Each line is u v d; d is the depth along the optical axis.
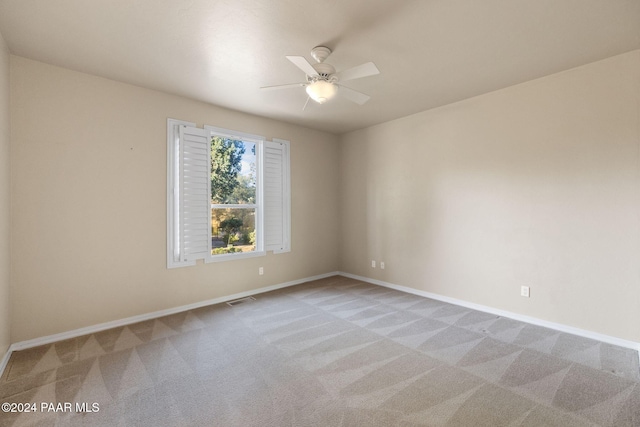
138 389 2.06
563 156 2.96
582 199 2.86
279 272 4.61
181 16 2.11
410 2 1.96
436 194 4.01
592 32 2.31
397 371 2.28
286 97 3.62
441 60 2.73
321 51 2.49
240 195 4.32
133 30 2.27
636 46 2.51
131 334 2.94
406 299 4.02
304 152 4.91
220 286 3.96
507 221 3.36
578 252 2.89
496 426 1.71
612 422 1.74
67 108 2.88
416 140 4.23
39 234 2.74
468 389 2.05
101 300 3.06
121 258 3.18
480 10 2.05
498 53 2.62
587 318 2.84
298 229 4.85
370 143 4.87
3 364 2.34
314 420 1.76
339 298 4.07
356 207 5.12
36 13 2.07
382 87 3.33
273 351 2.60
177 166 3.55
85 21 2.16
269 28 2.25
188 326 3.14
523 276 3.24
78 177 2.94
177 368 2.32
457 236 3.80
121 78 3.09
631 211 2.62
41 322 2.75
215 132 3.89
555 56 2.67
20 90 2.65
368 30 2.28
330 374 2.24
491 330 3.01
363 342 2.76
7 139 2.50
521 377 2.19
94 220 3.03
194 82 3.20
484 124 3.53
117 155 3.15
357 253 5.12
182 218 3.57
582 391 2.02
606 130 2.72
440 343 2.73
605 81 2.72
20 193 2.65
